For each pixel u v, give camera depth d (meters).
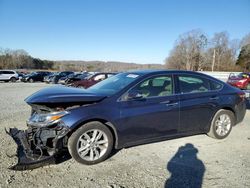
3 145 4.68
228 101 5.43
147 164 4.03
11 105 9.54
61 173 3.65
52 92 4.08
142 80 4.50
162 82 4.73
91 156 3.97
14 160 4.04
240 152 4.64
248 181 3.50
